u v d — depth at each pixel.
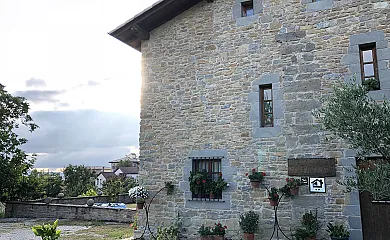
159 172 7.35
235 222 6.44
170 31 7.79
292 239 5.86
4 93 15.28
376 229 5.43
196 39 7.43
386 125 3.44
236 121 6.73
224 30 7.15
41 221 11.70
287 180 5.98
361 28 5.88
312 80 6.15
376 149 3.55
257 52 6.73
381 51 5.64
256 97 6.60
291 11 6.53
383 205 5.43
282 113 6.33
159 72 7.75
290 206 6.01
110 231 9.30
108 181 20.67
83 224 10.72
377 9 5.80
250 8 7.16
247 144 6.55
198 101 7.19
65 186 22.28
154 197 7.31
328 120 3.84
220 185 6.55
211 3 7.40
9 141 14.57
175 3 7.31
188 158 7.09
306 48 6.29
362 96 3.80
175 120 7.37
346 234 5.42
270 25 6.68
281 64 6.47
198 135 7.07
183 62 7.50
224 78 6.99
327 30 6.16
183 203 6.99
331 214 5.69
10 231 9.65
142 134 7.68
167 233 6.71
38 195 15.09
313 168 5.91
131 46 8.55
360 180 3.86
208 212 6.72
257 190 6.34
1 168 13.70
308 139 6.04
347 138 3.79
